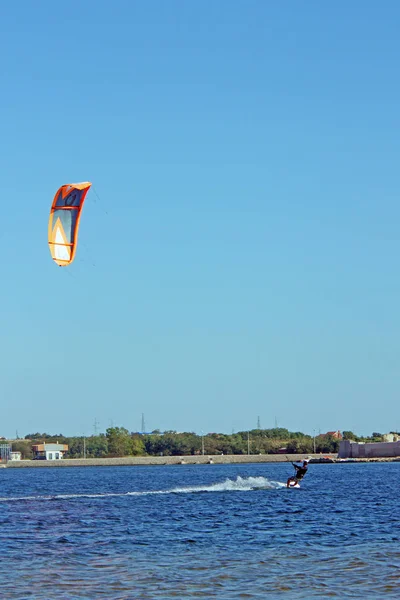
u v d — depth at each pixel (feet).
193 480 563.07
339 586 138.62
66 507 294.05
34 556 171.73
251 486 428.15
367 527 217.97
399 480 516.32
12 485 537.65
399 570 151.12
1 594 134.41
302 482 490.49
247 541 191.62
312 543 186.60
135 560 165.27
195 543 189.06
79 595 133.49
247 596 132.26
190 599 130.52
